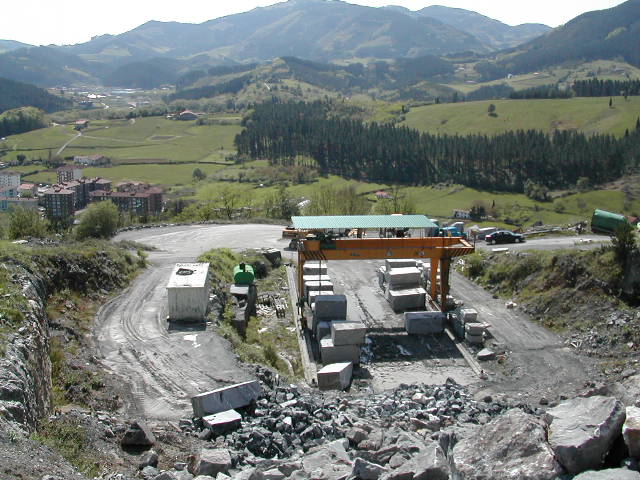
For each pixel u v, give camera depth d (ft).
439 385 95.81
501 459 36.55
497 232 183.52
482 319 131.23
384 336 125.18
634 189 515.50
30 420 54.90
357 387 100.01
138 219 278.87
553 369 106.11
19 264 98.73
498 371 107.65
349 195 318.24
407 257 132.87
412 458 42.50
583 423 37.06
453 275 162.61
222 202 339.98
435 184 591.37
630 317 114.73
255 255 171.53
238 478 44.55
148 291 123.85
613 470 33.17
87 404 70.13
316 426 60.70
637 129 642.63
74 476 44.09
